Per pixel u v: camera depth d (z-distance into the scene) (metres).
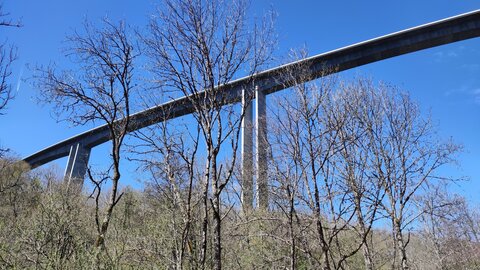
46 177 28.66
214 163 8.09
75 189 17.44
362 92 16.09
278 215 10.72
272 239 11.14
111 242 10.16
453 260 23.81
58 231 9.44
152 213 12.86
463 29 33.91
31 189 22.89
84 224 11.23
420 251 22.33
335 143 10.29
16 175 26.20
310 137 10.09
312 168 9.71
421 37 35.00
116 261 8.45
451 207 18.39
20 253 8.98
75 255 8.66
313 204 9.52
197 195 10.43
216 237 7.50
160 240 9.74
